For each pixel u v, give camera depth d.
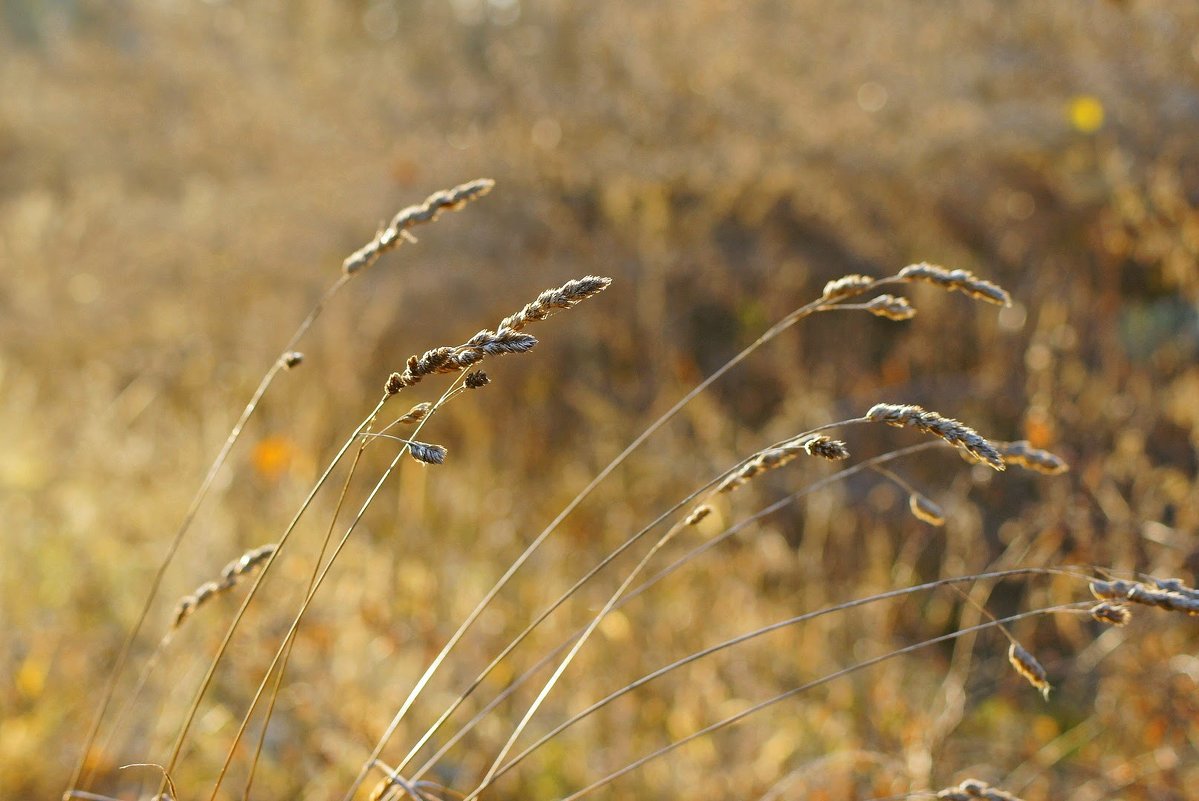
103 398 5.27
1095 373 3.63
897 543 3.96
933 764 2.61
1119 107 4.54
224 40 6.29
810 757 2.78
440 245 5.56
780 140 5.20
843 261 5.64
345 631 2.82
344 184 5.65
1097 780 2.55
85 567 3.41
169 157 6.37
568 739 2.83
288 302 5.56
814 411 4.25
